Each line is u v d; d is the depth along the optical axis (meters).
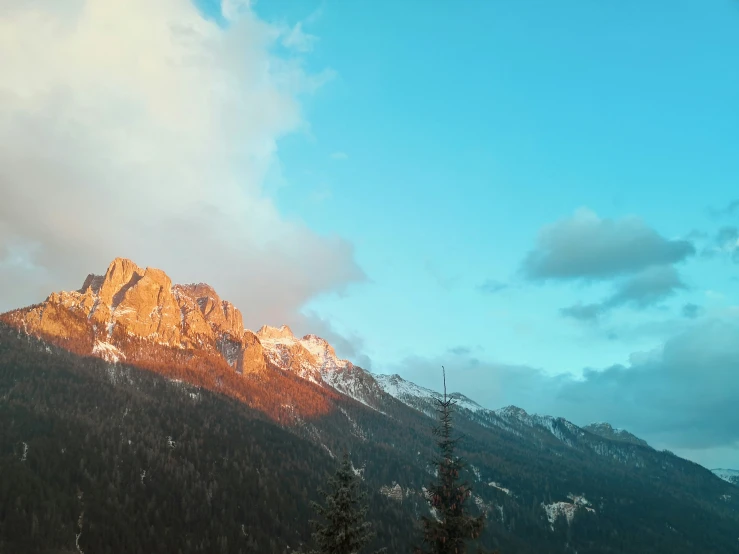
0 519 166.75
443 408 55.19
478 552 49.72
